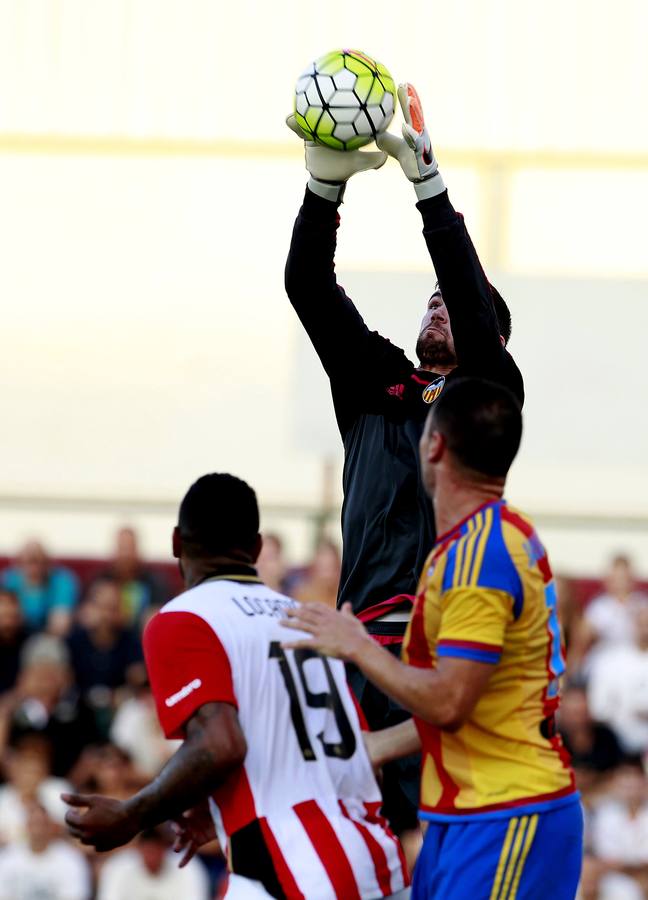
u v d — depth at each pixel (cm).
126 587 3831
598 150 4894
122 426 4644
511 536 1170
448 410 1198
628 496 4675
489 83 4922
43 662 3459
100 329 4712
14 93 4888
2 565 4272
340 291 1476
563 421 4734
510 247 4831
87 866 3147
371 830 1263
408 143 1336
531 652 1177
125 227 4762
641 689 3584
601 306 4772
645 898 3159
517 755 1173
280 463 4578
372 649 1147
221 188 4778
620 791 3269
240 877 1234
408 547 1408
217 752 1205
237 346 4684
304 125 1377
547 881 1173
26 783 3238
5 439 4634
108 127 4875
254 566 1346
